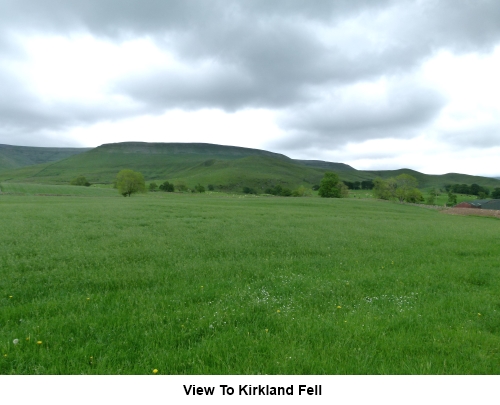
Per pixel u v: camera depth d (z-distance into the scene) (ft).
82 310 26.09
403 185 397.60
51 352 19.56
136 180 326.65
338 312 27.02
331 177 446.19
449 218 161.07
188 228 77.71
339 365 18.83
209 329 22.93
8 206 125.70
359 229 86.28
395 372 18.47
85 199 213.05
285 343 21.11
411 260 49.21
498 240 71.82
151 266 40.86
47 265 39.99
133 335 21.76
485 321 25.57
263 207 168.14
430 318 26.14
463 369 18.83
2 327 23.21
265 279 36.63
